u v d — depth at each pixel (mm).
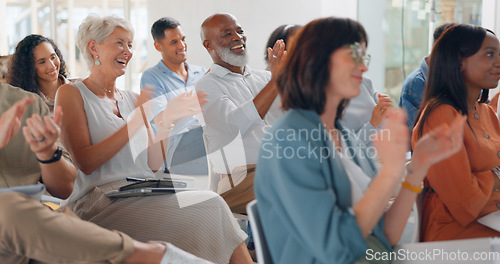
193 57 6039
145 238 2012
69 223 1570
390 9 4887
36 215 1528
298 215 1184
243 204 2580
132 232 2020
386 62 4949
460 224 1633
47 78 3152
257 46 5883
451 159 1589
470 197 1601
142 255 1648
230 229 2123
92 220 2033
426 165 1336
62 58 3373
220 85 2713
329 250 1165
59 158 1841
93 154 2098
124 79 6551
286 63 1305
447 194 1610
